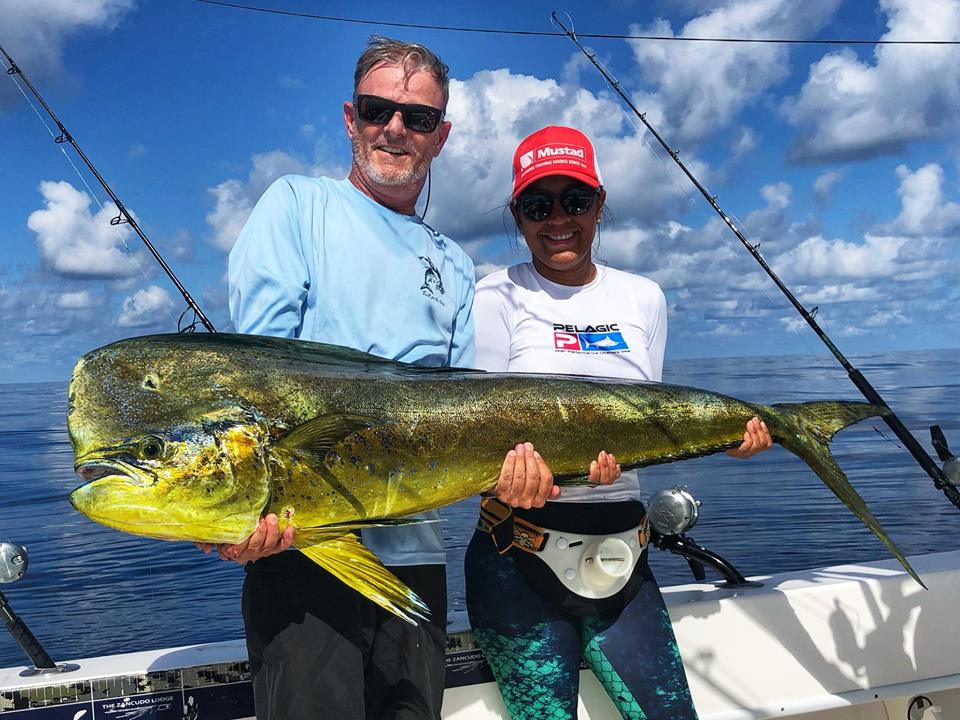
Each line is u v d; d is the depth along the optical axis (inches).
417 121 89.0
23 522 428.8
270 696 74.5
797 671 106.6
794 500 420.5
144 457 64.3
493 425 80.9
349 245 85.2
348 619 77.0
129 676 89.9
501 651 94.3
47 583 298.2
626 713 93.9
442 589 89.0
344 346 78.1
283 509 69.0
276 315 79.4
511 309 103.7
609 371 102.5
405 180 89.3
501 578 95.3
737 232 133.8
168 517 64.9
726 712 104.0
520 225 107.6
